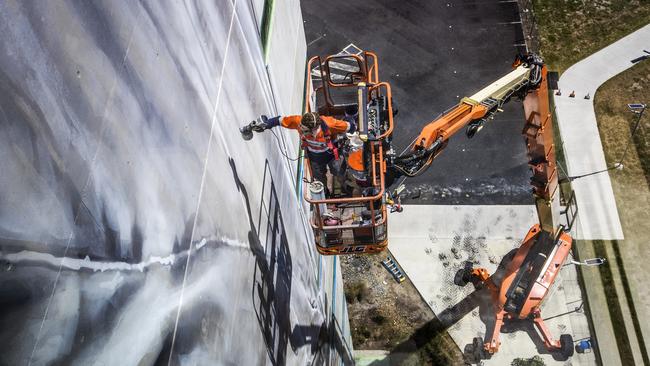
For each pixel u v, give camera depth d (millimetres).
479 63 24406
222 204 7215
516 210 20344
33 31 3922
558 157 21609
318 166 8805
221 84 7504
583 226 19938
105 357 4434
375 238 9844
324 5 26844
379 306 18953
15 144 3613
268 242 9391
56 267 3924
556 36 25125
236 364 7184
